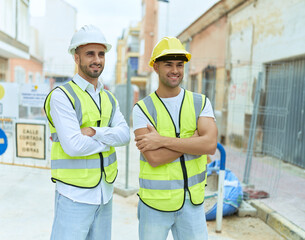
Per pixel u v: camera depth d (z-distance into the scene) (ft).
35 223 11.32
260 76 15.57
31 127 17.81
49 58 66.90
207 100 6.86
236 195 12.42
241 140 26.22
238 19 27.94
